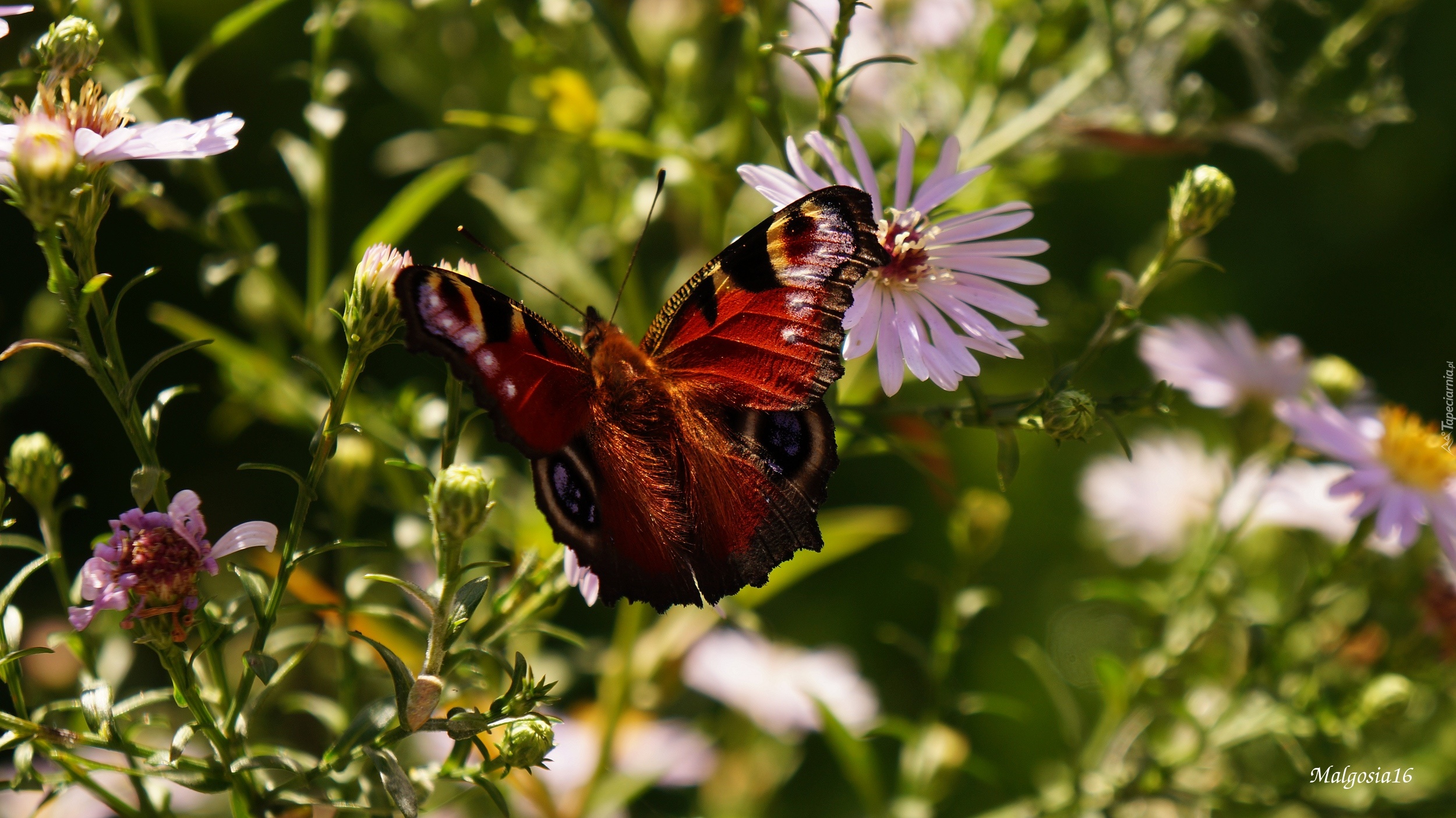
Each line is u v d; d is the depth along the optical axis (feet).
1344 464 1.92
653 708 2.00
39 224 1.61
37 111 1.65
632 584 1.67
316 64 1.85
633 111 1.99
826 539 1.91
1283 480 1.91
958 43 1.94
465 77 2.03
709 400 1.69
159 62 1.82
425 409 1.82
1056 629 2.42
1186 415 2.39
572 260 1.94
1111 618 2.38
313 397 1.90
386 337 1.64
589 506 1.67
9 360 1.99
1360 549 1.83
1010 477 1.70
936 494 1.86
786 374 1.69
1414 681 1.84
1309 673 1.85
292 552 1.63
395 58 2.04
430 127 2.35
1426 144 2.62
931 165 1.84
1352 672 1.85
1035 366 2.30
